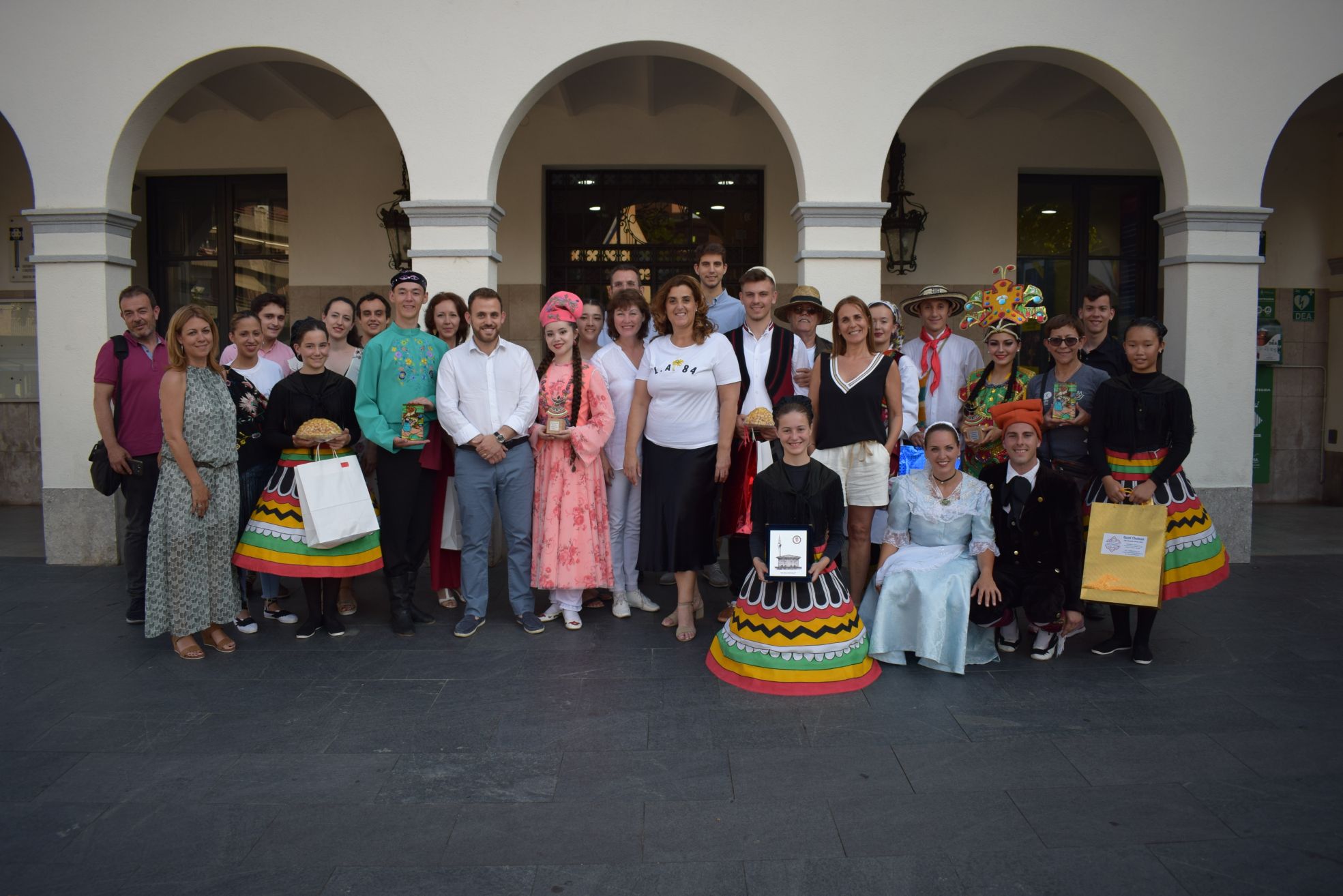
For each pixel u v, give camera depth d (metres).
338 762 3.37
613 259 8.40
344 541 4.54
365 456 5.20
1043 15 5.90
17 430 8.43
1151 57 5.96
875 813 2.99
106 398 4.92
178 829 2.91
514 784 3.19
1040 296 4.83
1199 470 6.17
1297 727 3.65
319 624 4.81
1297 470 8.55
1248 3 5.96
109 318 6.12
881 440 4.57
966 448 4.94
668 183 8.36
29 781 3.22
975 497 4.35
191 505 4.33
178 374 4.28
